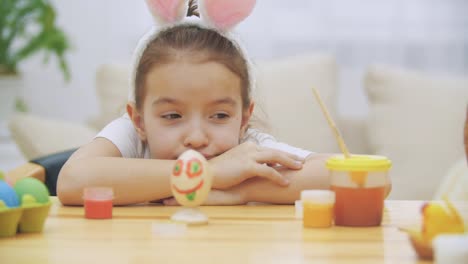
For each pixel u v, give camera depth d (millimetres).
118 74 2660
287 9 3211
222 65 1312
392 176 2615
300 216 1040
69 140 2354
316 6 3211
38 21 2984
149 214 1062
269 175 1200
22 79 3061
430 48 3234
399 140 2635
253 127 1897
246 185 1212
